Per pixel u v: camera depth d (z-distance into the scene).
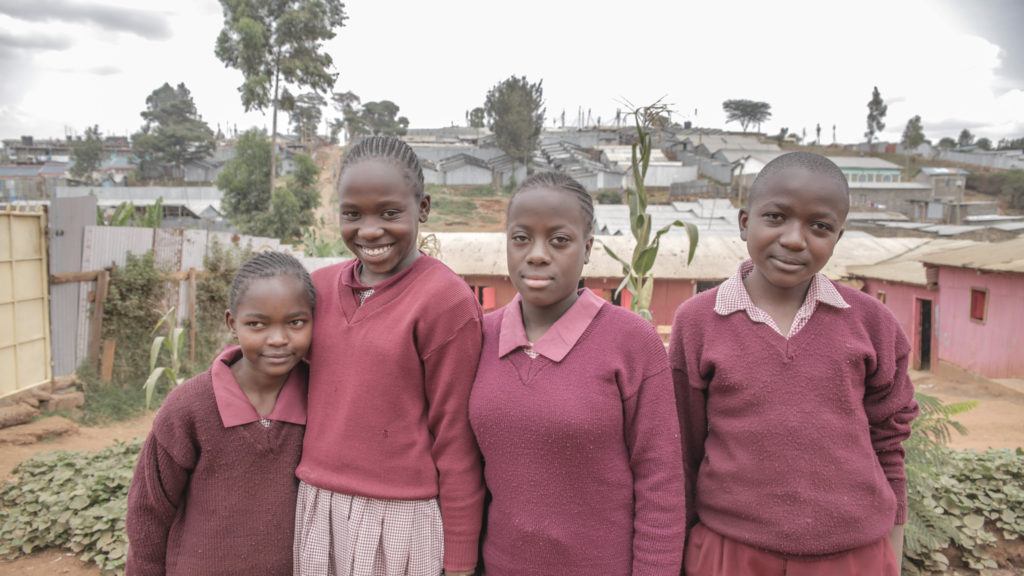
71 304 8.00
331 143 85.69
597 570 1.71
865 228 35.88
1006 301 11.77
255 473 1.89
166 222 37.69
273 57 37.62
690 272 15.77
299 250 17.52
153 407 8.19
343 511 1.83
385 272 1.91
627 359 1.75
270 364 1.86
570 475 1.70
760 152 65.12
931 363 14.09
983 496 3.84
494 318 1.96
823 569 1.70
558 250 1.73
